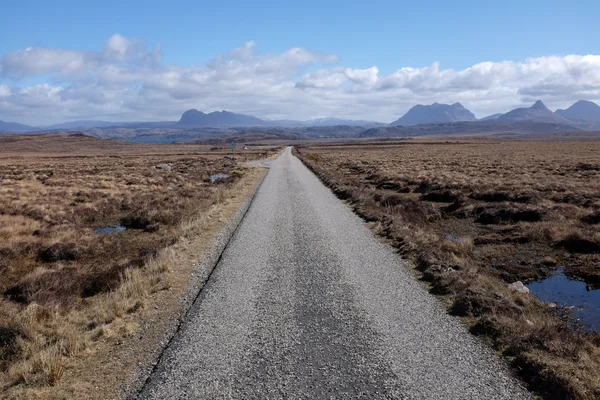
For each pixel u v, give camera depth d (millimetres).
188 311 8070
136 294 8797
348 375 5648
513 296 9172
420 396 5145
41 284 10031
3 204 21578
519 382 5430
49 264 12602
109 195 26141
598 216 16500
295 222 16781
